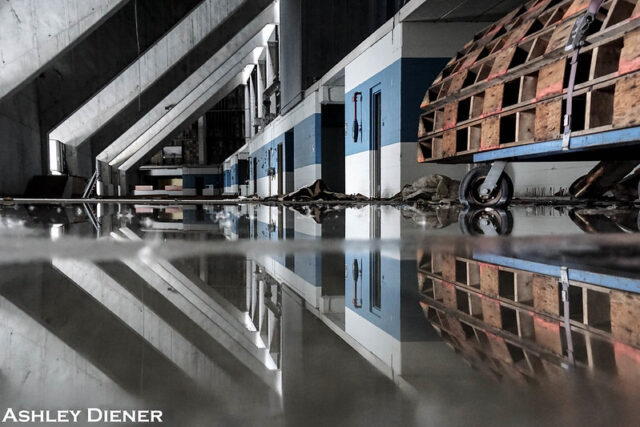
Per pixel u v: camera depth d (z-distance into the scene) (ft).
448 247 7.32
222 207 29.30
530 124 15.14
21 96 60.23
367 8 71.26
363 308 3.48
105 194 107.14
